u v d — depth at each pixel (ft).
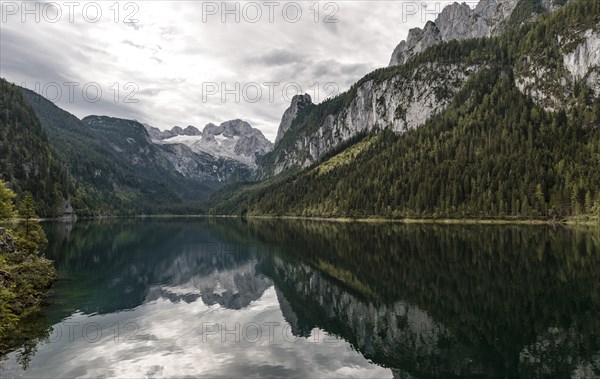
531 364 84.38
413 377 78.74
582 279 158.61
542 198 525.34
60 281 179.52
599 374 78.89
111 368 82.23
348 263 225.35
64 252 278.67
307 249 298.35
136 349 93.97
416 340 100.78
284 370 82.43
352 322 118.21
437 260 218.59
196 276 198.49
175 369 82.38
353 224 609.83
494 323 111.24
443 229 451.53
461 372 81.41
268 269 218.38
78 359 86.99
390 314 124.77
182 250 304.50
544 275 168.04
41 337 101.86
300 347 96.94
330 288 166.61
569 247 251.19
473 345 95.96
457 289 150.92
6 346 95.55
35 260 162.20
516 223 512.22
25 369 81.15
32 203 225.76
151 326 113.80
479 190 590.55
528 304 127.65
